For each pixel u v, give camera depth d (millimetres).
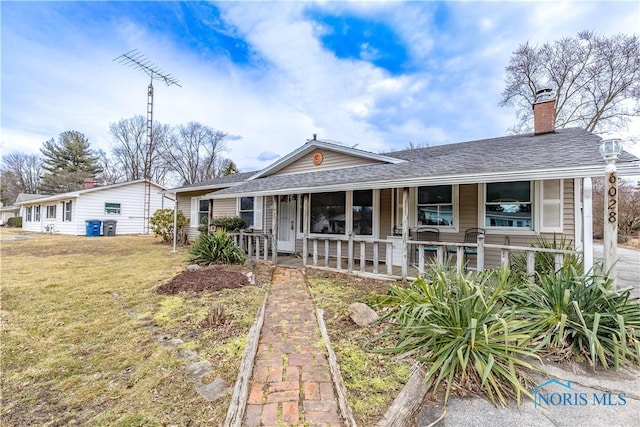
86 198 18062
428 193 7176
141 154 35281
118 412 2207
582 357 2844
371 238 8039
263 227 10633
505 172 4398
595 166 3705
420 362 2771
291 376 2611
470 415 2176
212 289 5297
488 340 2676
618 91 15773
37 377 2668
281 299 4883
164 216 14133
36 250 11117
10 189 39875
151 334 3539
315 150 9617
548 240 5797
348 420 2055
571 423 2082
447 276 3752
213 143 37156
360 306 3900
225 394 2389
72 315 4160
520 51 17719
